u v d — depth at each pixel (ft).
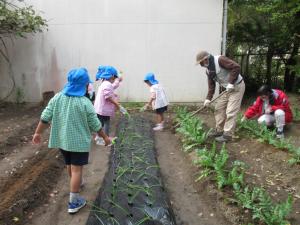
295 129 10.97
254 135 10.11
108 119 9.70
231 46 19.29
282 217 5.61
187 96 15.29
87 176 8.00
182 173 8.18
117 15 14.88
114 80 9.98
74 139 5.89
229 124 9.78
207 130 11.04
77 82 5.95
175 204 6.73
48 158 8.80
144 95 15.40
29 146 9.91
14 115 13.55
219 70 9.54
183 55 15.01
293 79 18.43
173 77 15.17
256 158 8.62
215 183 7.16
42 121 6.00
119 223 5.41
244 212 6.07
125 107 14.61
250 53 19.35
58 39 15.23
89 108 5.94
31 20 13.85
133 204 5.93
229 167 7.87
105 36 15.07
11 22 13.75
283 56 18.98
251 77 19.43
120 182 6.81
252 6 18.10
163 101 11.39
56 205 6.67
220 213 6.32
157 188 6.61
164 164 8.78
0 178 7.59
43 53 15.37
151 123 12.14
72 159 6.10
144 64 15.17
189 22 14.74
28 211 6.36
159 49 15.03
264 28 18.10
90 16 14.96
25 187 7.00
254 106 10.68
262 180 7.41
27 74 15.56
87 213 6.34
